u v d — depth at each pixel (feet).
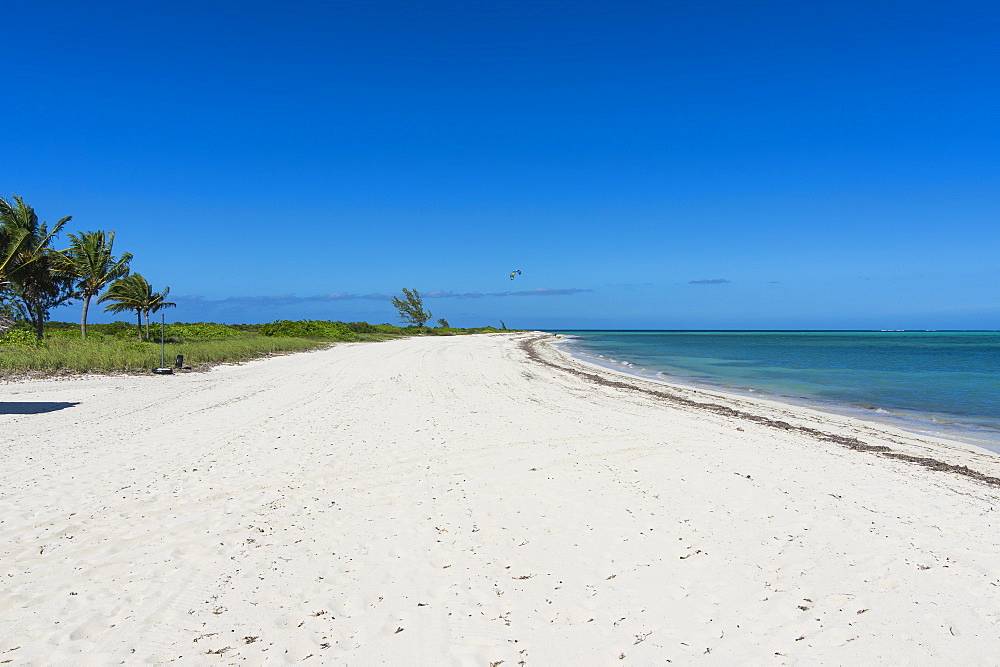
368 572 14.17
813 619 11.96
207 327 145.59
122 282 113.70
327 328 163.22
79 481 20.99
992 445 32.01
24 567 14.02
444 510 18.71
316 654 10.71
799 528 17.12
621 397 49.42
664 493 20.61
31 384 48.55
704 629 11.61
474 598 12.89
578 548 15.69
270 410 37.55
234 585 13.34
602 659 10.59
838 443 31.12
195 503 18.90
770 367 91.04
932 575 13.98
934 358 114.62
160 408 37.63
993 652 10.70
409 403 42.06
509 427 32.91
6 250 81.46
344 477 22.30
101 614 11.93
